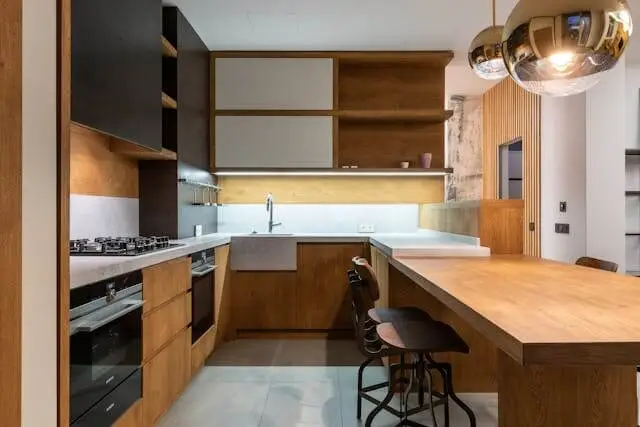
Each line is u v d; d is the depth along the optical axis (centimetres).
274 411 256
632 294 150
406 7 344
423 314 248
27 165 110
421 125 465
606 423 167
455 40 410
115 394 186
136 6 261
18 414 105
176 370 264
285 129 433
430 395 211
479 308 129
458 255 276
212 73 434
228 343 395
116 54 234
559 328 107
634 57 437
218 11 352
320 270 413
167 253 245
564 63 188
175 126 351
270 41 413
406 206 479
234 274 413
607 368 166
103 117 220
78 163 268
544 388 167
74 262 185
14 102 104
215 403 268
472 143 657
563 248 452
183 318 278
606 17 170
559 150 459
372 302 215
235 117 434
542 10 175
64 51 127
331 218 477
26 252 109
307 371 324
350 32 392
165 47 327
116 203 318
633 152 444
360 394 248
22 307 107
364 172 438
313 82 434
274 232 476
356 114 432
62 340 126
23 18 108
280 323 412
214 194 465
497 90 604
